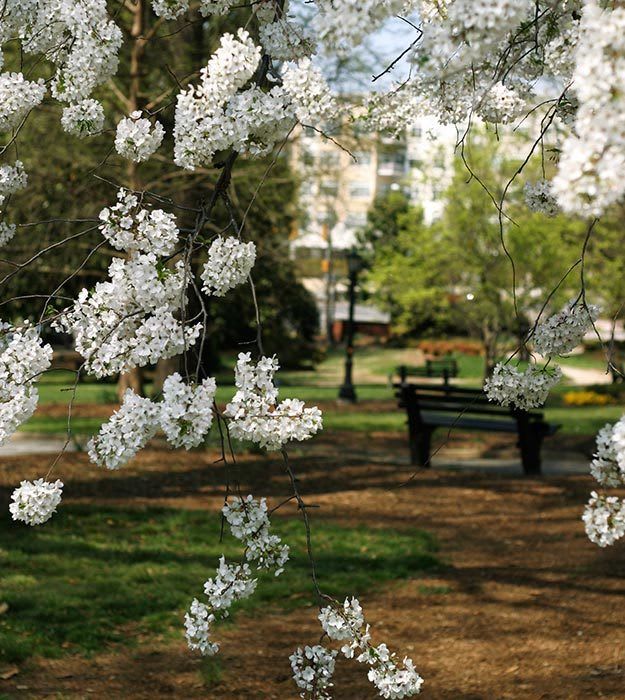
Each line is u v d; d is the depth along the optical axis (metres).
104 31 2.96
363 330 60.28
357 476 11.43
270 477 11.21
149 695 4.70
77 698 4.58
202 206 2.80
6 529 7.96
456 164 22.28
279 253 17.36
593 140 1.66
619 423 2.03
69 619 5.72
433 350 46.66
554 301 22.80
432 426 12.61
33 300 15.14
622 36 1.67
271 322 26.86
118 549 7.49
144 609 5.98
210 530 8.31
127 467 11.24
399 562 7.42
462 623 5.93
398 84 3.48
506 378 3.09
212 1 3.03
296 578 6.88
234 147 2.71
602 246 22.08
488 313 24.00
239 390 2.54
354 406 22.45
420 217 26.91
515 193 22.14
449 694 4.77
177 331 2.59
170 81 11.75
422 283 26.05
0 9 3.09
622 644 5.41
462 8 1.97
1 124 3.04
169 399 2.41
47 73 6.41
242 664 5.18
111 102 13.33
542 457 13.73
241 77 2.64
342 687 4.88
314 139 13.59
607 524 2.29
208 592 2.73
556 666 5.11
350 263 23.64
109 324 2.68
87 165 13.80
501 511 9.61
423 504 9.90
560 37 2.86
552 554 7.73
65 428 14.52
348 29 2.00
